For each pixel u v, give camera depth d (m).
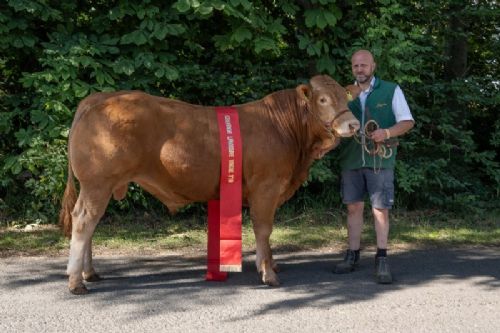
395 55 7.12
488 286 4.94
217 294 4.65
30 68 7.49
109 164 4.52
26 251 5.95
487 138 9.05
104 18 6.93
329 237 6.74
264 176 4.86
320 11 6.93
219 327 3.94
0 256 5.75
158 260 5.75
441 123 7.88
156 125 4.61
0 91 7.55
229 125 4.79
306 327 3.95
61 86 6.43
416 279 5.15
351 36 7.59
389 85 5.14
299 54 7.82
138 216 7.46
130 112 4.54
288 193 5.34
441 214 7.88
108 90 6.59
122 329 3.88
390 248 6.34
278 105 5.04
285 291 4.75
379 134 4.92
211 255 5.11
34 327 3.90
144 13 6.59
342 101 4.70
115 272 5.29
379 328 3.95
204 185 4.81
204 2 6.32
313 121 4.90
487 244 6.56
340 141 5.41
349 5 7.53
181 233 6.88
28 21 6.65
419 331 3.91
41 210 7.23
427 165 7.71
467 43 8.80
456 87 7.88
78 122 4.60
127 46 6.90
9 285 4.80
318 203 7.89
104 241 6.40
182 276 5.18
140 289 4.76
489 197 8.62
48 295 4.56
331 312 4.25
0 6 6.57
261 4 7.10
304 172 5.23
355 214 5.41
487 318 4.16
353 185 5.36
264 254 4.93
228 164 4.72
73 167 4.61
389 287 4.90
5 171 6.78
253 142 4.81
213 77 7.26
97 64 6.49
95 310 4.23
